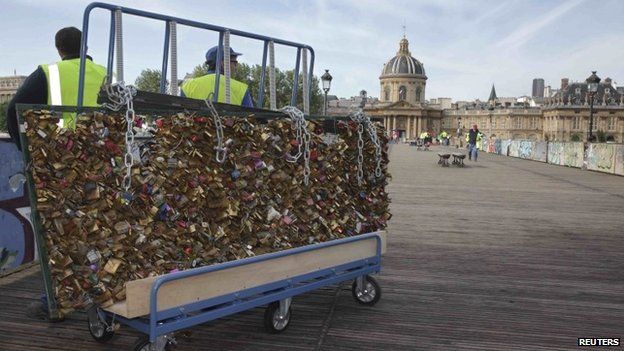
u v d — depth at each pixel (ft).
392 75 530.68
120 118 11.05
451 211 36.06
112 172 10.97
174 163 11.71
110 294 10.71
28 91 13.03
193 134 11.98
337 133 15.89
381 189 17.25
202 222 12.35
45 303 14.20
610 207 39.14
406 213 34.81
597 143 77.77
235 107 13.06
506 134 502.38
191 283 11.18
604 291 18.20
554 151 98.78
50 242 10.69
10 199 18.79
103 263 10.81
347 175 16.06
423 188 50.75
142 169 11.32
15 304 15.57
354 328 14.37
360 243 15.57
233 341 13.26
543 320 15.30
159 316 10.58
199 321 11.30
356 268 15.65
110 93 10.78
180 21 12.64
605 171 74.28
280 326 13.88
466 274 20.12
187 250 12.04
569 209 37.86
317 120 15.15
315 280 14.71
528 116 501.15
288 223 14.11
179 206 11.89
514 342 13.69
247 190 13.25
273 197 13.99
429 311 15.89
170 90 12.72
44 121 10.19
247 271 12.33
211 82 15.93
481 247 24.89
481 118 520.42
